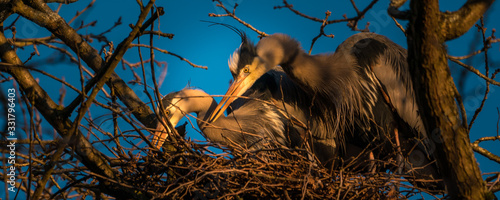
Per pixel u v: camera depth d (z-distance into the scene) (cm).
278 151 895
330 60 1014
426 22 483
